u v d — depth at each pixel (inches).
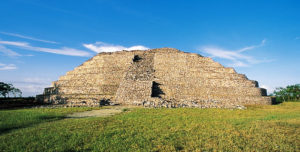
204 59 1979.6
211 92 1496.1
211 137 444.8
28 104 1414.9
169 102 1210.0
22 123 610.2
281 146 380.5
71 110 961.5
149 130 499.8
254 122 614.5
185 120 649.0
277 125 555.8
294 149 366.6
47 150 358.3
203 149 366.6
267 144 393.1
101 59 2054.6
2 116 739.4
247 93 1485.0
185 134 467.8
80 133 465.7
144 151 352.5
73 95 1499.8
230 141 407.2
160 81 1643.7
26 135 457.1
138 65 1883.6
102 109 1013.8
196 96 1408.7
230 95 1464.1
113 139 423.8
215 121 633.0
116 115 772.0
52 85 1916.8
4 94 1688.0
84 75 1840.6
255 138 432.1
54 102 1425.9
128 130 502.6
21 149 364.2
